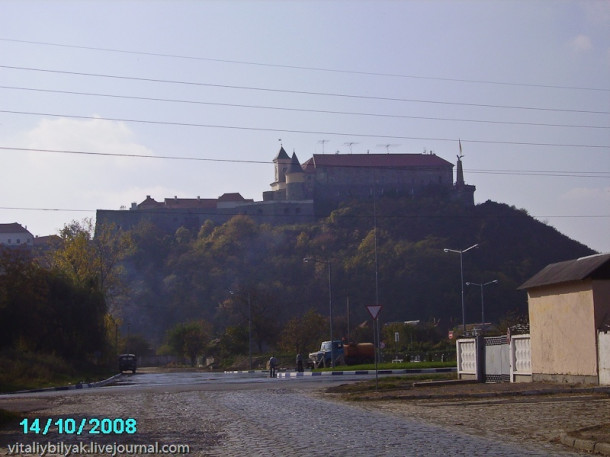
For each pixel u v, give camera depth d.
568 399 21.48
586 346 25.78
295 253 141.00
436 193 164.50
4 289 56.12
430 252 123.31
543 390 23.72
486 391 25.12
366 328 90.69
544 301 28.31
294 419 18.31
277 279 130.62
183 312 127.12
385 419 18.00
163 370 87.75
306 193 168.75
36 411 23.09
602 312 25.39
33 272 59.50
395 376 40.25
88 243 76.19
